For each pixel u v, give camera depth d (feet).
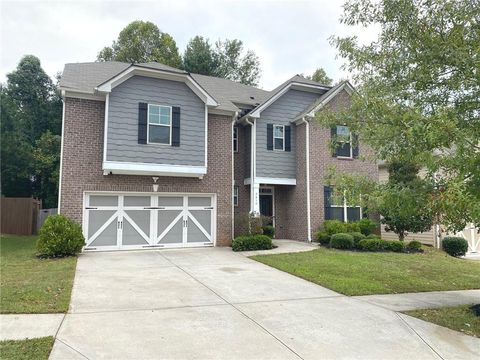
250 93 65.62
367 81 23.49
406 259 40.63
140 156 43.42
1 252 41.68
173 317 19.03
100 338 15.83
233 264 35.50
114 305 20.84
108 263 34.94
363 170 56.54
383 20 22.38
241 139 58.59
